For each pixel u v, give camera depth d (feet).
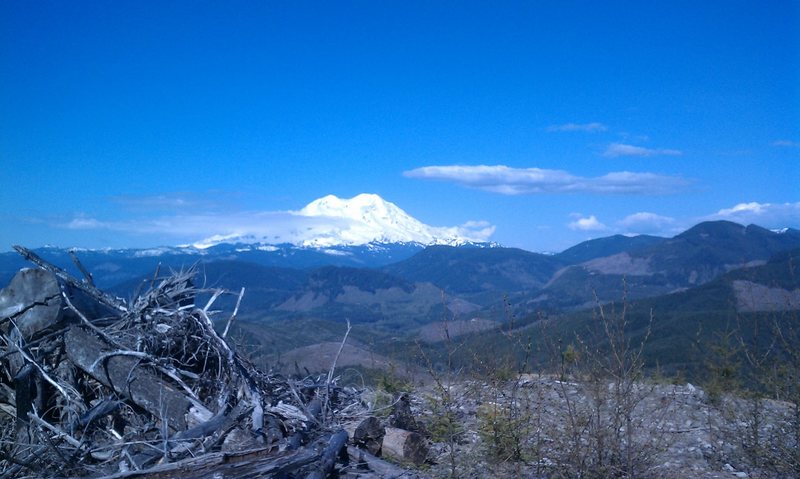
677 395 28.50
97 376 23.58
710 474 20.85
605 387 22.00
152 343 24.84
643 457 20.26
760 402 23.90
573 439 20.61
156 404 22.43
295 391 24.04
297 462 18.24
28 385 23.43
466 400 26.30
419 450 21.89
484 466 21.18
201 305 28.48
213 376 24.95
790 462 21.24
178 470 17.81
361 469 20.17
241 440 20.34
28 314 25.67
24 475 20.18
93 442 21.72
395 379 28.73
